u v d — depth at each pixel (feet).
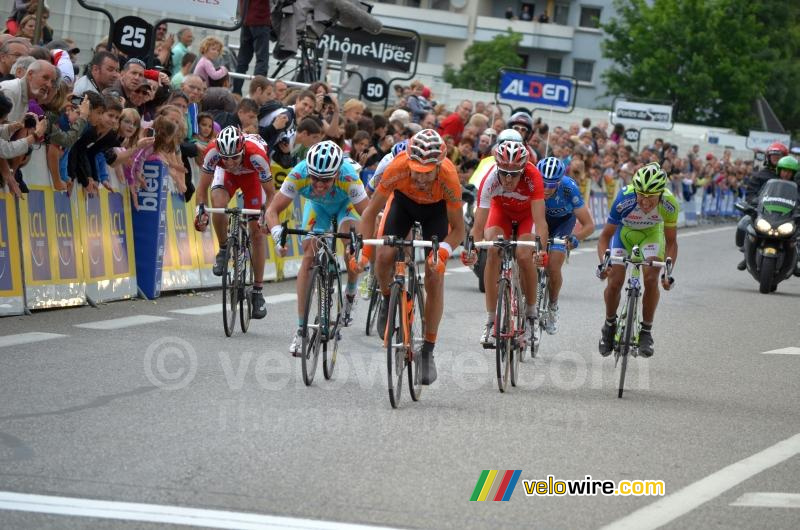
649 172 55.98
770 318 91.91
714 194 244.63
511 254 57.82
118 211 75.51
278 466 38.17
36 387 47.98
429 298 51.62
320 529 31.86
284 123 88.48
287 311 76.48
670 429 48.16
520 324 57.31
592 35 441.27
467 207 114.42
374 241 48.60
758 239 111.86
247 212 62.85
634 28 371.76
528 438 44.60
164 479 35.91
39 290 67.46
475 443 43.19
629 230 59.11
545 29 434.71
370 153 96.73
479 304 87.51
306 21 114.21
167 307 74.28
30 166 66.80
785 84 435.53
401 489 36.32
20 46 69.72
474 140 115.44
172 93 80.12
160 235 77.41
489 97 227.40
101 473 36.22
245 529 31.53
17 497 33.30
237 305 70.38
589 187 161.27
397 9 428.15
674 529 33.71
